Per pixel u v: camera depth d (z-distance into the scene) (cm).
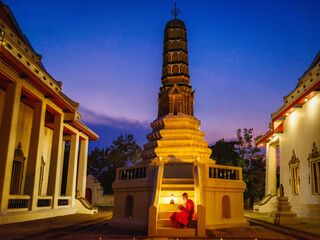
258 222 1575
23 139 1897
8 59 1314
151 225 1041
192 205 1095
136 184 1309
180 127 1953
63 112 2036
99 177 4919
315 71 1884
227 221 1321
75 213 2231
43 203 1786
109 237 1001
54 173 1906
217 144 4069
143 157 2022
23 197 1527
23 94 1658
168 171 1673
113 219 1377
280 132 2403
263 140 2967
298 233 1138
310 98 1844
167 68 2269
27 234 1034
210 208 1273
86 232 1138
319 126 1738
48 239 941
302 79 2073
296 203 2020
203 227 1038
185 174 1659
